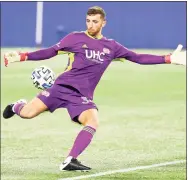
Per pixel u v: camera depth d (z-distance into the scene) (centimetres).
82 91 2434
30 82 5972
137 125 3981
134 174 2669
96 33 2447
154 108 4647
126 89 5634
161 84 5903
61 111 4516
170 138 3544
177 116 4281
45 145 3388
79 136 2341
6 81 6006
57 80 2461
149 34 8750
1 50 8231
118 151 3212
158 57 2509
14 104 2569
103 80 6144
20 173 2712
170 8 8656
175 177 2608
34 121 4147
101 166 2847
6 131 3803
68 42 2436
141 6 8712
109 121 4138
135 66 7200
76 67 2434
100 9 2433
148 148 3281
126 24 8744
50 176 2644
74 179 2578
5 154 3145
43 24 8719
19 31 8788
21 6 8731
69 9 8681
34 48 8638
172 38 8706
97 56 2438
